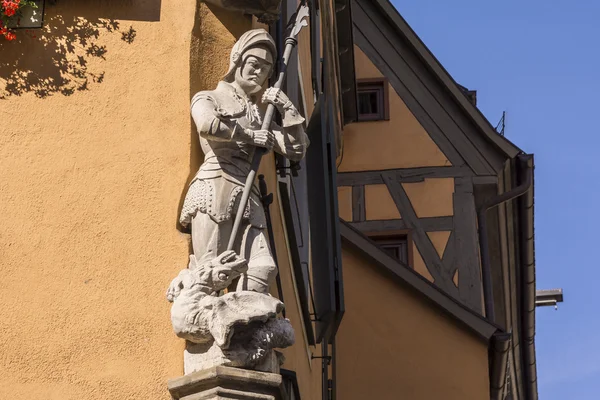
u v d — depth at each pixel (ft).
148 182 23.11
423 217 61.36
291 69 34.37
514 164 62.44
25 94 23.94
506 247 65.26
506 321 67.41
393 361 51.80
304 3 24.38
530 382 74.84
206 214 21.80
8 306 22.31
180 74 23.91
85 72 24.07
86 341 21.99
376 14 65.82
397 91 64.54
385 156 63.00
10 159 23.47
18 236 22.88
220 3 24.90
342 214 61.82
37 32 24.30
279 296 27.73
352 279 52.95
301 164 37.58
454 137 63.05
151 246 22.61
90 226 22.88
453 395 51.21
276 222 28.48
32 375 21.79
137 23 24.43
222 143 22.24
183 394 20.80
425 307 52.49
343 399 51.11
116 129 23.59
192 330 20.70
